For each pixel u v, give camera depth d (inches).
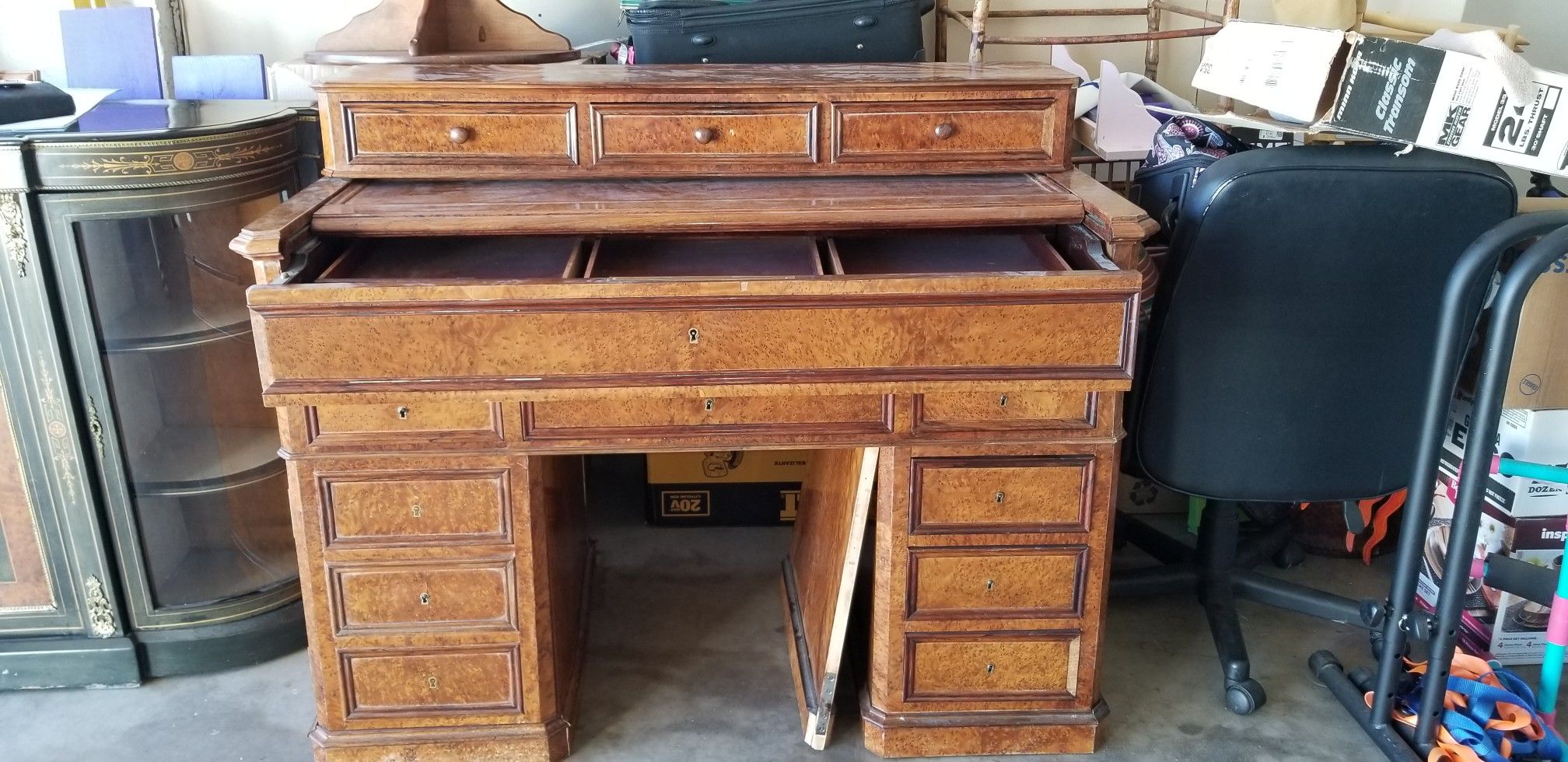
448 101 68.0
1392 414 73.1
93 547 76.7
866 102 69.6
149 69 92.0
